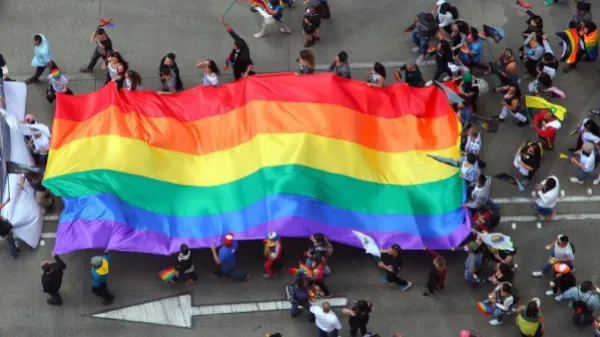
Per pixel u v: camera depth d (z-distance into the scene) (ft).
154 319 77.46
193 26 96.48
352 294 78.69
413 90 85.46
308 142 79.71
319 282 76.18
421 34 91.04
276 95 82.94
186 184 79.92
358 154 80.43
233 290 78.84
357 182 79.30
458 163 80.48
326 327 72.13
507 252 76.13
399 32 96.17
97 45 89.76
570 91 91.91
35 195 81.97
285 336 76.43
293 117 81.46
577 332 77.15
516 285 79.71
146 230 77.15
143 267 80.02
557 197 82.07
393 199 79.56
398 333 74.33
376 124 83.35
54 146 81.82
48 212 83.20
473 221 79.30
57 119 83.15
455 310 77.97
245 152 80.69
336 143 80.33
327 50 94.53
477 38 89.30
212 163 81.00
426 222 79.15
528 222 83.25
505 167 86.28
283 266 79.77
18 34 95.55
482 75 92.22
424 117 84.17
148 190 78.84
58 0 98.43
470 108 86.38
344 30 96.12
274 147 79.66
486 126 86.28
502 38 94.58
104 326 77.15
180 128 82.43
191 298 78.43
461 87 86.02
